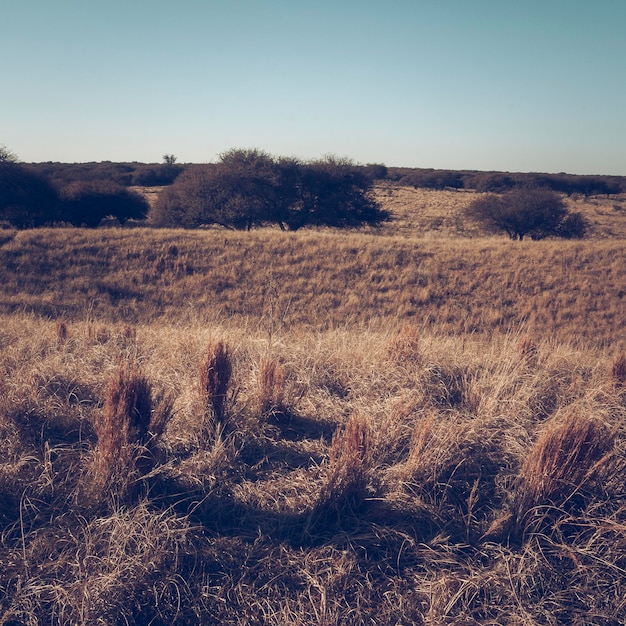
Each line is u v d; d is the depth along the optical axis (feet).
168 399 12.57
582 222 129.39
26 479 10.56
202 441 12.83
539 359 20.76
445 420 14.52
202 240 83.05
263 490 11.01
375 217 132.57
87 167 303.68
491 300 68.74
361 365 19.35
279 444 13.30
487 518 10.45
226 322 50.34
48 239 79.77
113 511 9.61
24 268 73.00
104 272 74.13
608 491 11.34
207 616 7.90
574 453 10.83
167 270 75.31
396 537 9.66
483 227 131.23
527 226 126.21
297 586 8.50
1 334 25.18
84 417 13.84
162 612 7.95
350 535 9.68
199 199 122.52
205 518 10.03
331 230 135.85
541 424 14.75
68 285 70.13
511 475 11.72
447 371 18.78
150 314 62.90
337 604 8.09
